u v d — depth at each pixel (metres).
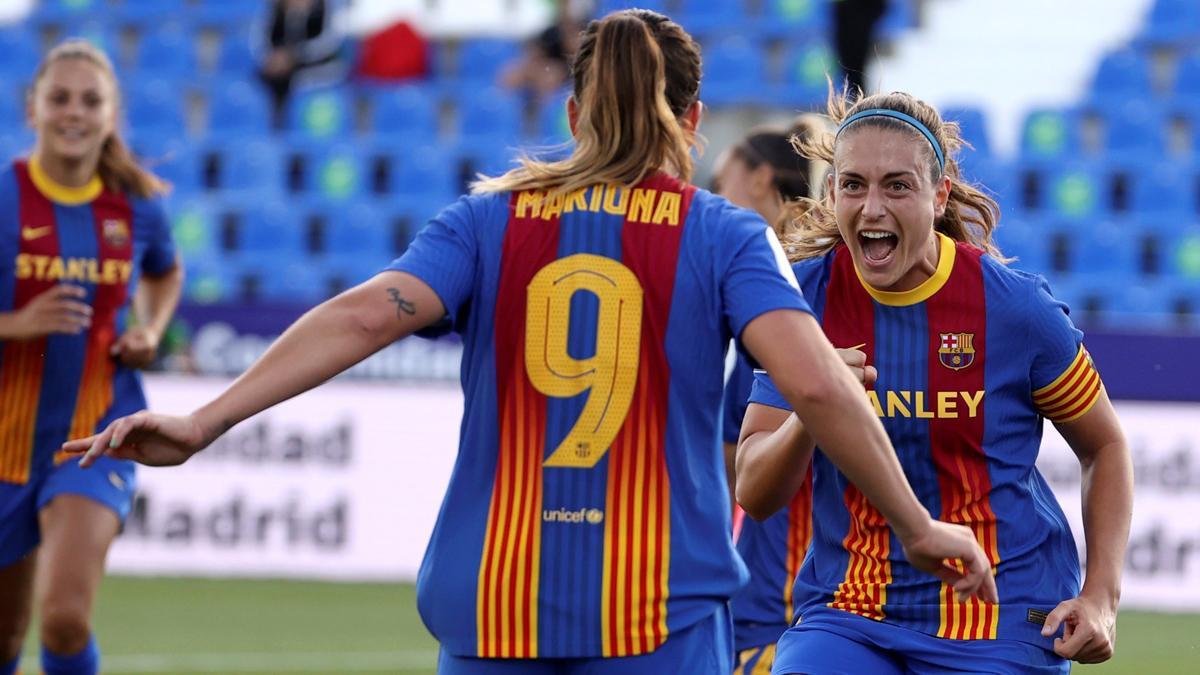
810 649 7.73
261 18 36.78
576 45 7.05
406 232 31.19
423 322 6.39
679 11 35.44
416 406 22.17
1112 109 33.12
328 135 33.19
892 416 7.75
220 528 22.19
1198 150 32.94
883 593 7.75
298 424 22.25
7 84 34.94
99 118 12.47
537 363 6.36
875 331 7.82
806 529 9.51
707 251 6.34
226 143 32.38
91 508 11.80
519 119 32.91
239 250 30.70
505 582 6.22
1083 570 20.45
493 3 36.97
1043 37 36.28
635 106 6.56
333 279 30.22
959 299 7.73
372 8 36.62
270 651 16.69
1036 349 7.71
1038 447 8.00
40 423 12.16
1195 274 29.81
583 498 6.25
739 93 32.66
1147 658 17.09
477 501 6.38
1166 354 21.08
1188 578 20.98
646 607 6.19
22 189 12.48
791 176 10.91
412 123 33.47
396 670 15.71
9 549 12.20
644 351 6.31
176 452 6.09
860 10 26.58
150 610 19.23
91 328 12.52
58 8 37.41
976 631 7.63
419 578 6.52
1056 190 31.31
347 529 22.11
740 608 9.64
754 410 7.71
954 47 35.06
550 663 6.30
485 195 6.64
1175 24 35.94
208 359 22.27
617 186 6.49
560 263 6.40
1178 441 21.03
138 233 12.90
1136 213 31.30
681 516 6.28
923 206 7.52
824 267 8.05
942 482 7.77
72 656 11.62
